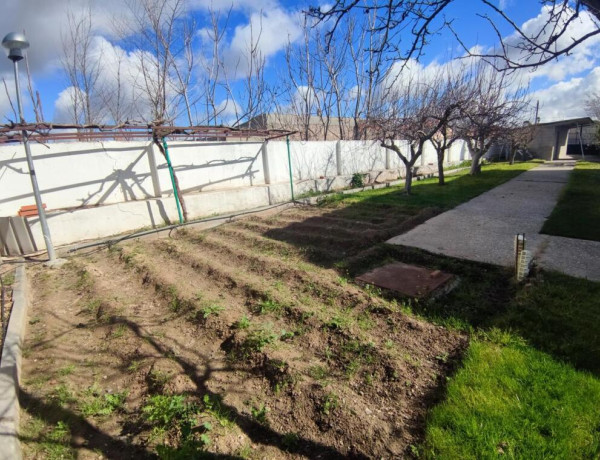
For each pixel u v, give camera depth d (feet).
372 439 6.42
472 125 32.58
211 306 11.83
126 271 16.44
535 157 82.07
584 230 18.03
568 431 6.12
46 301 13.53
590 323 9.33
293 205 31.22
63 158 21.59
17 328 10.61
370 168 45.65
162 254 18.62
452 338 9.47
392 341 9.50
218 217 26.02
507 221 20.83
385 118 32.58
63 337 10.78
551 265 13.48
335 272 14.61
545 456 5.69
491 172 51.42
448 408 6.85
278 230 21.85
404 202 27.99
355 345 9.30
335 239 18.62
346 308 11.56
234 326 10.61
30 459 6.40
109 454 6.49
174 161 26.63
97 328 11.26
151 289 14.11
